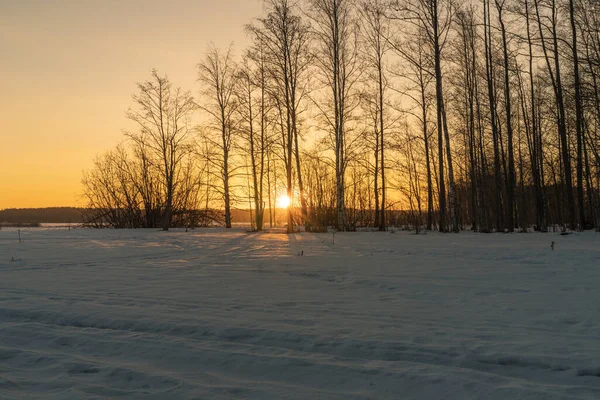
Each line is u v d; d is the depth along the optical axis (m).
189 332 5.95
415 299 7.75
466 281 9.31
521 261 12.45
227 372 4.59
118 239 26.55
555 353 4.68
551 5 25.03
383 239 22.08
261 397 3.97
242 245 20.95
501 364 4.52
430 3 26.14
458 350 4.85
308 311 6.89
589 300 7.25
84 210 47.59
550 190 46.44
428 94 29.88
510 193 27.08
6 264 14.16
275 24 29.55
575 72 23.91
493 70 29.58
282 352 5.06
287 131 31.22
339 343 5.21
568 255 12.94
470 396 3.83
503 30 26.28
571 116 29.64
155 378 4.48
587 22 24.50
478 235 23.92
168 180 38.81
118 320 6.56
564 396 3.73
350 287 9.13
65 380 4.51
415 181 46.03
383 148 32.78
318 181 45.97
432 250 15.70
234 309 7.11
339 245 19.25
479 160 36.44
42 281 10.48
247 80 33.75
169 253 17.69
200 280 10.38
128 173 46.41
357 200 48.41
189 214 45.97
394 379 4.22
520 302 7.23
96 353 5.35
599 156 31.88
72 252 18.25
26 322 6.80
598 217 40.53
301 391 4.06
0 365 5.05
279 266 12.59
